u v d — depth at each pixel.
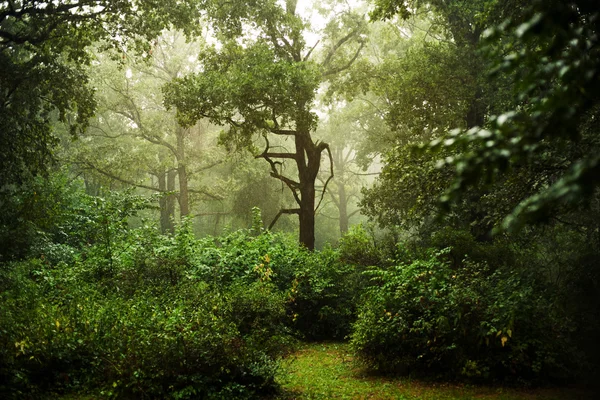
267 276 14.48
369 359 10.01
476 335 9.12
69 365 8.34
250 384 7.91
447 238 15.14
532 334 8.88
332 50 26.25
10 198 15.88
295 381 9.45
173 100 20.14
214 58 23.38
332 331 14.80
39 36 18.14
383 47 30.03
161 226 39.16
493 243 15.57
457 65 19.89
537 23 2.87
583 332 9.81
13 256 13.95
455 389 8.68
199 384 7.49
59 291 11.95
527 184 8.91
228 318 10.44
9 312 9.02
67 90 19.05
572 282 11.58
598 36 3.16
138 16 19.02
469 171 2.96
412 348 9.77
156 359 7.52
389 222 23.97
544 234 13.90
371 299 10.83
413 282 10.32
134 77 36.97
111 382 7.50
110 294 12.38
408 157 10.63
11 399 7.05
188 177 38.69
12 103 18.47
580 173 2.61
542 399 7.91
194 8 19.84
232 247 16.67
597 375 8.87
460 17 20.59
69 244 20.08
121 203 15.80
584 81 3.05
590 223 12.48
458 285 9.91
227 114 20.22
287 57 23.50
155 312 9.22
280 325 12.06
